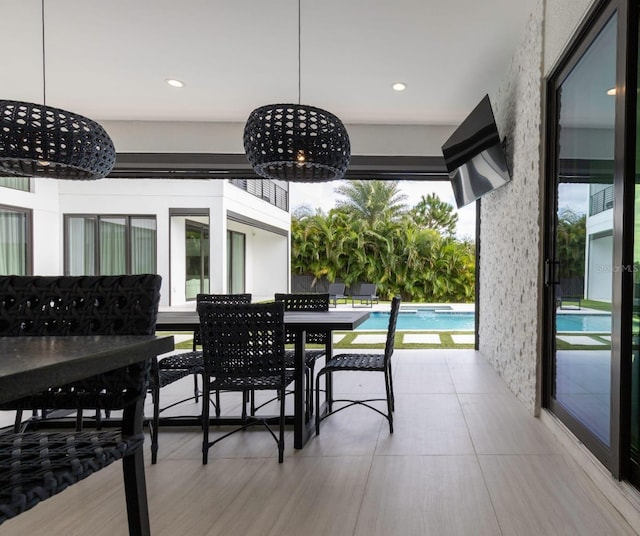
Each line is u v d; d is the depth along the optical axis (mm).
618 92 1595
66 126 2354
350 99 4207
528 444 2186
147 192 9078
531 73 2785
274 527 1481
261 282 14430
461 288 13789
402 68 3570
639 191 1514
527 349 2801
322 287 14922
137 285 1259
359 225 14422
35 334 1262
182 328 2250
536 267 2615
